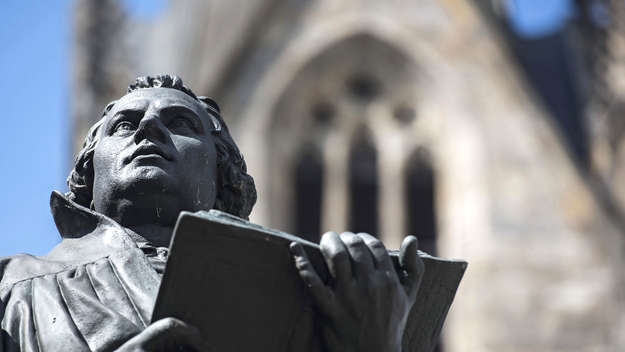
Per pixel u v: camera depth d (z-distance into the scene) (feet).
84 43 101.24
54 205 17.48
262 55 107.86
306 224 105.29
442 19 110.42
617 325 96.63
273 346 15.67
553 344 96.68
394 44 109.40
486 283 99.60
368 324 15.76
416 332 17.37
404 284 16.37
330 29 109.09
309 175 106.73
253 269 15.43
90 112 98.53
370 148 108.06
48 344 15.72
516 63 109.29
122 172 17.62
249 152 105.09
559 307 97.81
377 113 108.78
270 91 106.83
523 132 106.73
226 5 107.04
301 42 108.37
